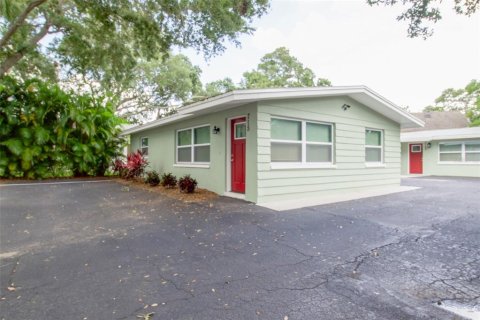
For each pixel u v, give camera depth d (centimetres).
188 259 332
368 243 388
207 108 763
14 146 1032
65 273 293
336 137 866
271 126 717
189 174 1002
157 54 1309
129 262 323
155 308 225
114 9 1058
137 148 1540
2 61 1345
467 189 984
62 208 632
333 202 717
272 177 709
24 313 217
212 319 209
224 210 609
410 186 1097
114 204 681
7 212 587
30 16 1303
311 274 289
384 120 1060
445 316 212
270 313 217
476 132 1498
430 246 373
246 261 326
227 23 1012
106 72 1584
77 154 1194
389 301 235
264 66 3166
